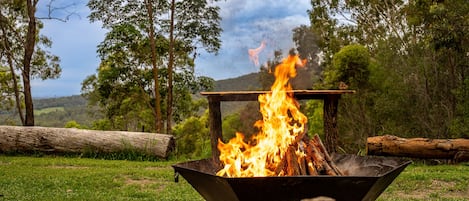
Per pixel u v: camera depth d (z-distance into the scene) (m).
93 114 29.11
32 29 20.08
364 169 4.60
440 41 14.29
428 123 17.19
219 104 7.71
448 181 8.38
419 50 17.05
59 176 9.02
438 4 14.66
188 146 27.00
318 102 21.23
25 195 6.91
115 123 27.75
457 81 16.31
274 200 3.65
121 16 22.67
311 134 20.36
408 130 17.59
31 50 20.11
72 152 13.42
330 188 3.56
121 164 11.56
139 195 7.10
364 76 18.73
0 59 24.03
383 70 18.41
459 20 14.09
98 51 22.53
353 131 19.77
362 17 23.91
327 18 24.20
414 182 8.19
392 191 7.51
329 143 8.58
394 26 21.20
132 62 23.56
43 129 13.58
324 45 23.78
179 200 6.71
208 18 22.78
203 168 4.64
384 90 18.30
